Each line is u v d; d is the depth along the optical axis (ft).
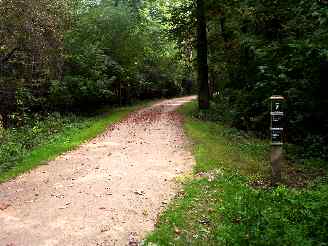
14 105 69.72
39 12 66.49
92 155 45.70
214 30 94.27
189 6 92.02
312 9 42.45
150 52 156.87
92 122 77.97
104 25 104.88
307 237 20.98
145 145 51.24
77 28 91.30
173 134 59.77
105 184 33.17
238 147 46.85
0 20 62.69
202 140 51.49
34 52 69.72
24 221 25.52
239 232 21.86
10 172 38.37
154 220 25.05
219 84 99.50
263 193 28.19
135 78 130.93
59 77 83.25
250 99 57.57
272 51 51.06
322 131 45.24
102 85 91.50
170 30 99.09
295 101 45.78
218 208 25.84
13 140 52.75
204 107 89.15
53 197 30.25
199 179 32.94
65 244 22.08
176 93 193.77
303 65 43.65
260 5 55.83
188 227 23.34
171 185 32.27
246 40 56.75
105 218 25.59
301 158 41.27
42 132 62.39
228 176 33.47
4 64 67.31
